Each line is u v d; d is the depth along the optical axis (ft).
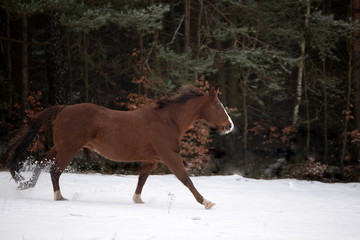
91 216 20.21
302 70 72.84
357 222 24.88
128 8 60.03
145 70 59.93
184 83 58.29
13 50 64.54
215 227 19.75
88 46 66.90
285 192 41.11
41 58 80.23
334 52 75.72
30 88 67.41
